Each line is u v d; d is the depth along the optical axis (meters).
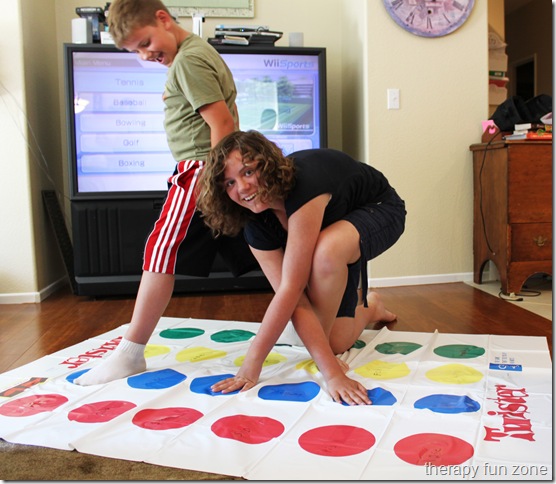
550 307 2.61
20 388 1.63
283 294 1.53
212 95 1.70
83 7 3.51
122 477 1.11
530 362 1.75
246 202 1.43
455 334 2.13
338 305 1.68
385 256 3.25
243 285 3.21
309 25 3.71
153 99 3.18
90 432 1.29
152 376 1.70
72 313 2.80
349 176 1.67
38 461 1.19
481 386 1.54
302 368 1.73
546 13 6.28
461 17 3.21
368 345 1.95
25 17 3.08
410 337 2.09
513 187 2.91
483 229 3.17
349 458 1.15
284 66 3.29
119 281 3.14
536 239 2.93
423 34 3.19
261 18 3.67
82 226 3.11
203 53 1.73
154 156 3.20
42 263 3.26
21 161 3.07
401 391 1.52
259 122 3.31
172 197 1.71
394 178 3.24
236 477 1.09
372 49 3.18
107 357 1.85
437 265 3.31
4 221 3.09
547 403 1.40
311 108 3.33
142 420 1.37
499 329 2.23
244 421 1.34
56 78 3.62
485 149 3.11
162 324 2.41
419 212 3.27
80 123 3.14
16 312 2.86
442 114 3.25
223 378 1.67
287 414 1.38
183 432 1.29
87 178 3.16
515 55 6.92
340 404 1.43
